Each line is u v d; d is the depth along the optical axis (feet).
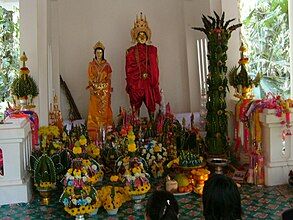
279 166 18.88
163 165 20.71
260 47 25.16
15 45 26.14
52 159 18.84
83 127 23.95
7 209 17.40
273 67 25.26
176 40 28.22
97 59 24.79
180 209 16.55
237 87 21.65
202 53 26.37
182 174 18.65
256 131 19.34
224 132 21.49
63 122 25.84
